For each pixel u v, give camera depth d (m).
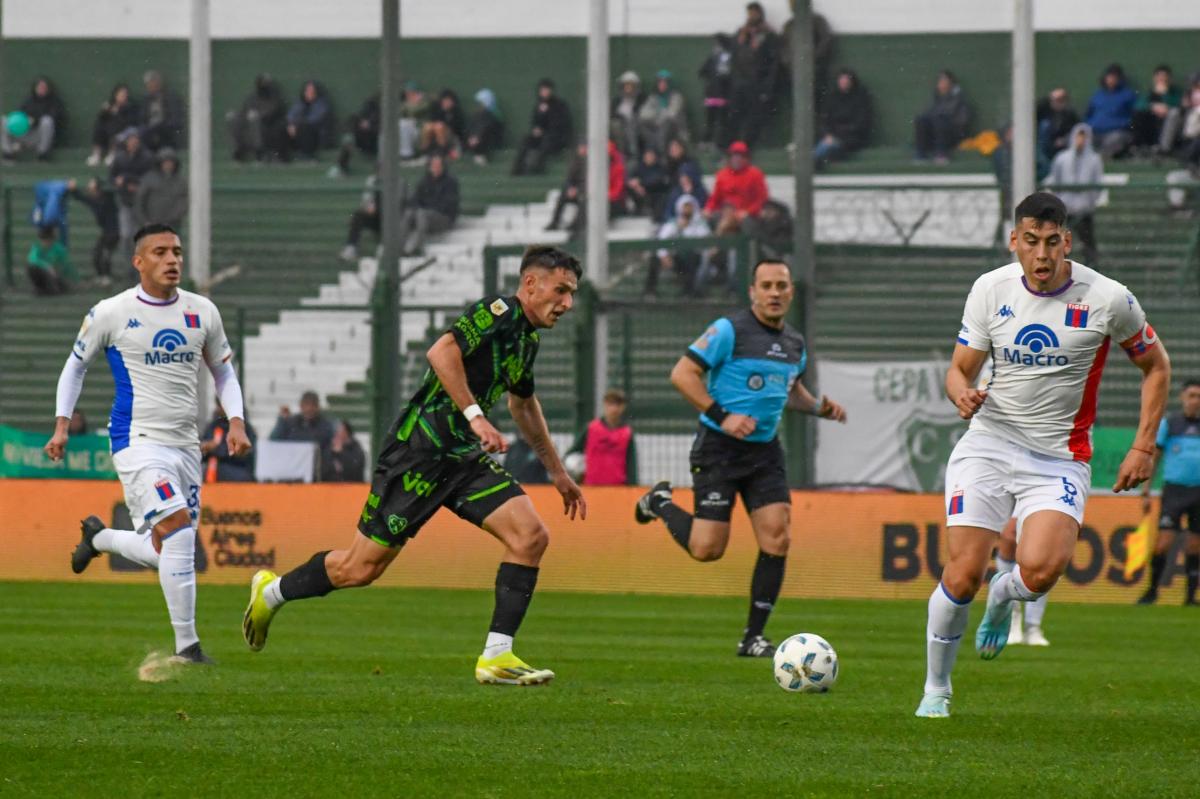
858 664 32.69
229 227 88.25
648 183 82.69
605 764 18.88
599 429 58.84
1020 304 22.44
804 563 55.78
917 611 49.16
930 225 76.56
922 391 61.09
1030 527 22.47
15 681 26.92
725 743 20.66
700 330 67.44
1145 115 85.25
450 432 25.86
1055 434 22.73
